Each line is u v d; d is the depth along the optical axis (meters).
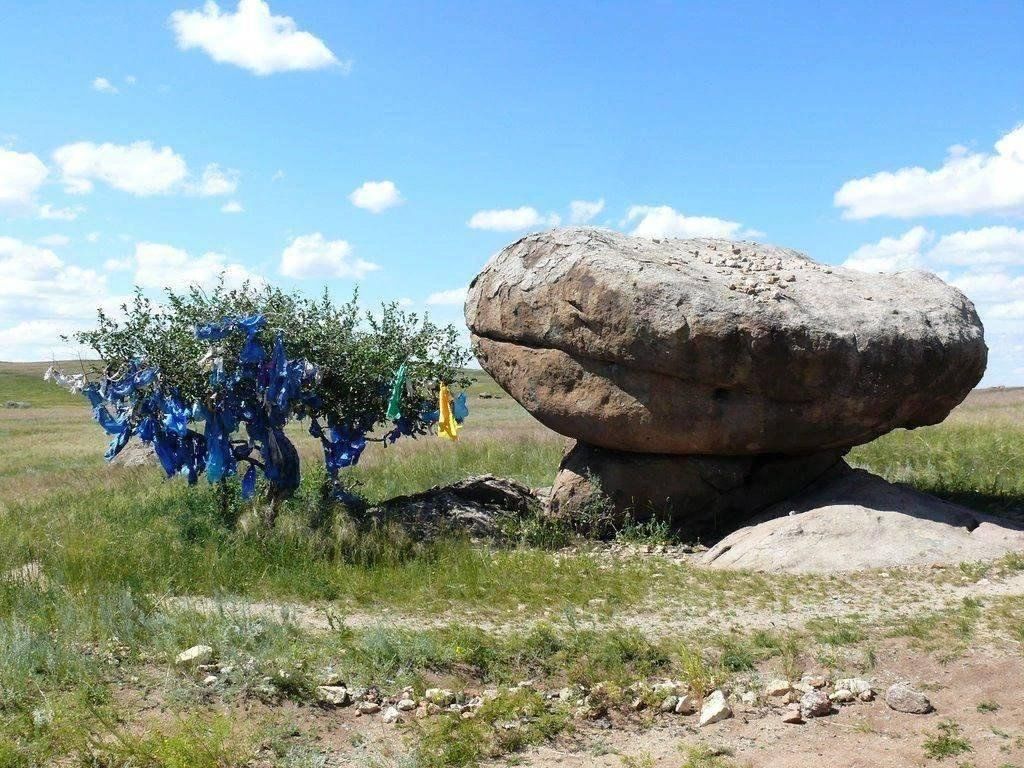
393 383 12.16
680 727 5.88
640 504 12.08
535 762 5.41
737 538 10.75
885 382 10.70
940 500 10.94
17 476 21.16
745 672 6.68
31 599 8.12
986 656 6.61
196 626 7.21
